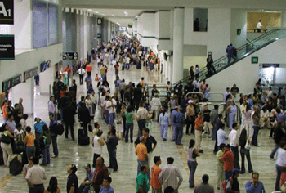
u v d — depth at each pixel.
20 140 12.40
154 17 37.91
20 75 14.37
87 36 47.91
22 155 12.08
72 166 9.05
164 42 31.39
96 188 9.41
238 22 29.66
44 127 12.52
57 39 23.56
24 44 16.84
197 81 22.52
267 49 24.89
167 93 23.03
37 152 12.19
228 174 10.40
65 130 16.06
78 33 40.38
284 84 26.02
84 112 15.06
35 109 21.39
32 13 16.91
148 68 40.44
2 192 10.43
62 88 19.52
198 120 13.95
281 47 24.88
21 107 16.38
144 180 8.93
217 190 10.73
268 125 17.83
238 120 18.33
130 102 20.95
